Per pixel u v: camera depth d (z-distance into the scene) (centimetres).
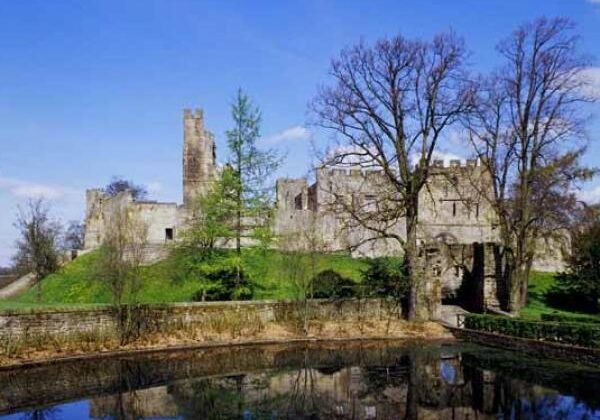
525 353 2934
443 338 3488
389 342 3369
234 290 3734
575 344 2669
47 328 2798
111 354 2889
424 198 5684
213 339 3262
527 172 3797
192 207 4934
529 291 4588
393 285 3834
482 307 4062
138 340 3100
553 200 3928
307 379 2372
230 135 3881
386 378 2377
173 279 4112
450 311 4094
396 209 3800
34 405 1950
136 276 3369
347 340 3425
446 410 1869
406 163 3800
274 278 4150
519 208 3878
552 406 1881
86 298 4006
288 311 3578
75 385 2245
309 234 4556
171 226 5566
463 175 4669
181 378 2386
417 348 3156
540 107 3744
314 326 3572
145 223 4866
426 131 3703
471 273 4344
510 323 3117
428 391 2139
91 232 6288
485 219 5681
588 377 2316
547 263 5150
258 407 1923
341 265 4744
